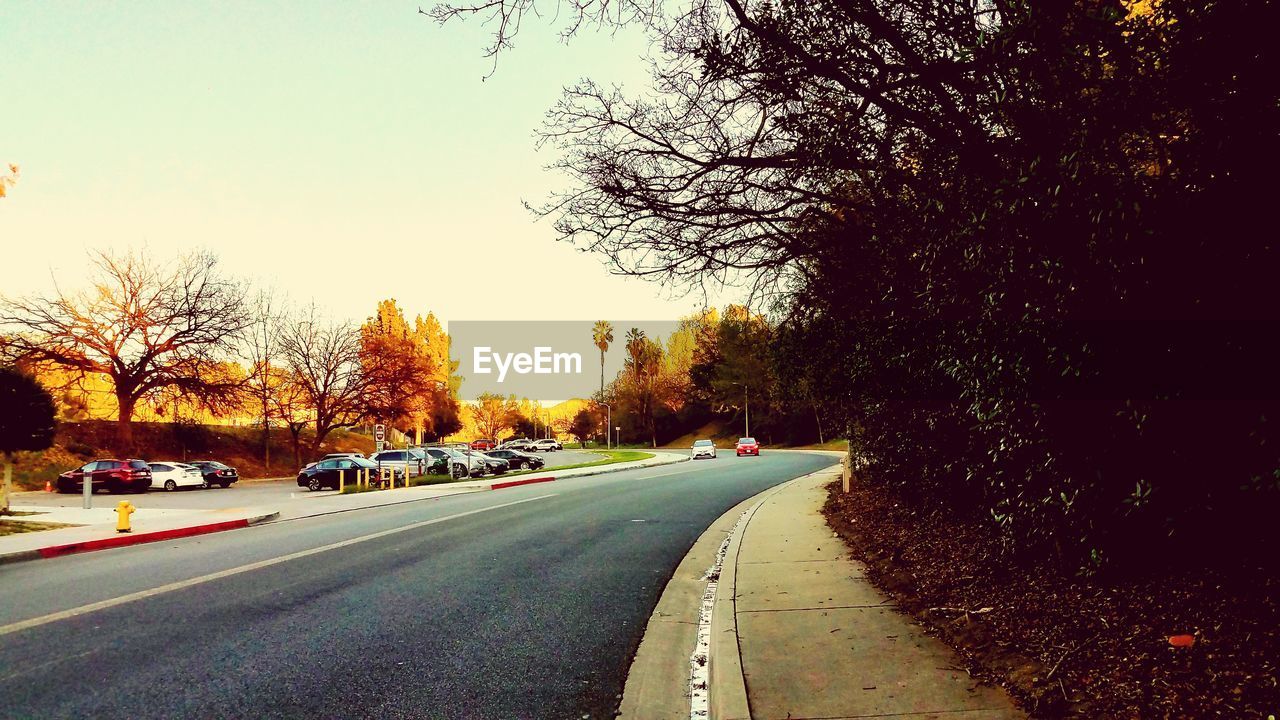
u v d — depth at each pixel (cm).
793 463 4019
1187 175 333
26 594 782
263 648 569
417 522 1459
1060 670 415
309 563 962
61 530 1364
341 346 5175
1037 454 480
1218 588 438
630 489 2289
